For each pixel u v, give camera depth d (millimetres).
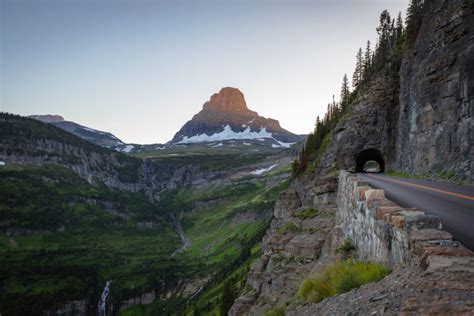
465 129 36688
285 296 31016
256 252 162000
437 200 18562
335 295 9828
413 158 50031
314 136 83750
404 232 8680
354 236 18125
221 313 78438
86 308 174875
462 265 6340
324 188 44938
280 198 69500
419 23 59469
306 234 37375
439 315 5156
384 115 64812
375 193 13914
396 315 5957
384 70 69125
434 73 44406
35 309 162750
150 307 175500
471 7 40000
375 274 9641
